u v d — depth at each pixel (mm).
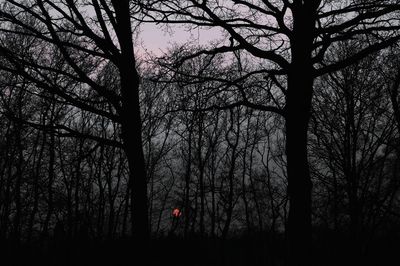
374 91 15641
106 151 29719
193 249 22797
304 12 8141
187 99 9742
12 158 27406
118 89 25297
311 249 7555
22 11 6922
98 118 31000
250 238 26312
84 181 31516
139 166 6434
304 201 7645
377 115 15797
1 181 27781
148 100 31625
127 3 6801
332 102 19422
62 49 6418
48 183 27859
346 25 8102
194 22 8984
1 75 21188
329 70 7922
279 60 8586
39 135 27578
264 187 34625
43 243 23031
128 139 6469
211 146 39219
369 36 11781
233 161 36531
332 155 17047
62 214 27844
